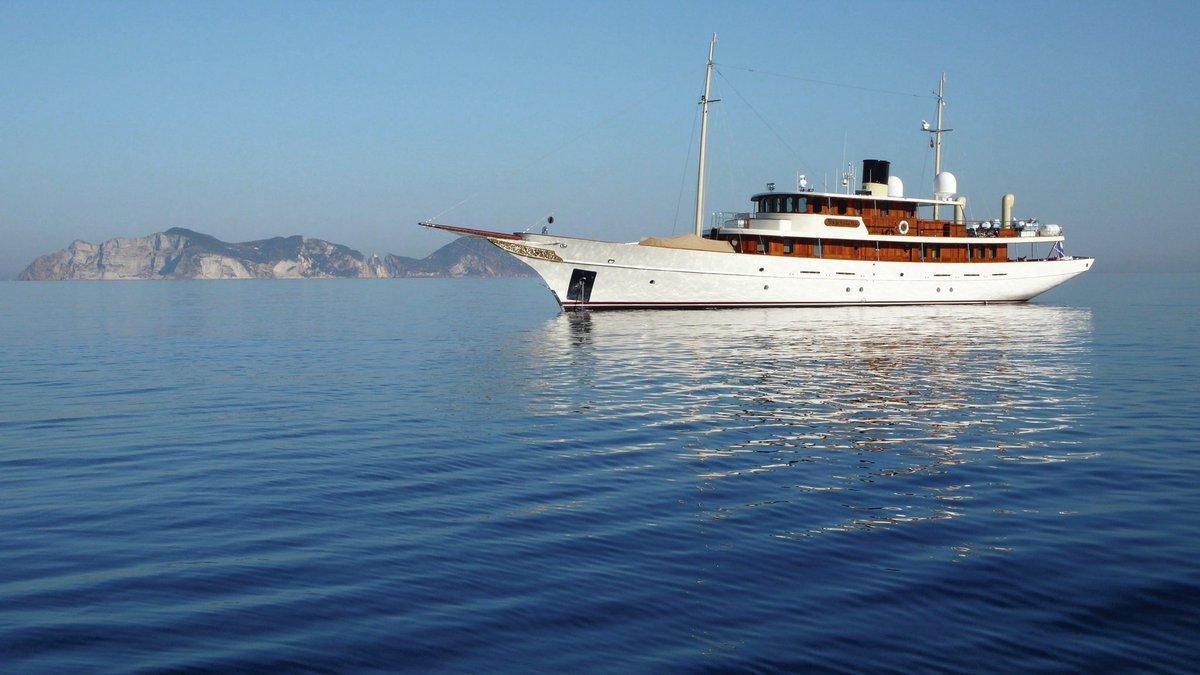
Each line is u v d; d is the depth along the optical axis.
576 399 23.25
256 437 18.02
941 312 59.22
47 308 90.81
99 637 7.81
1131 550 10.30
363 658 7.43
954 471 14.59
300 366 32.03
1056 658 7.42
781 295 58.59
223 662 7.33
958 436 17.77
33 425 19.67
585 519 11.77
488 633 7.96
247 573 9.58
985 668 7.24
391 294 148.62
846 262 59.56
